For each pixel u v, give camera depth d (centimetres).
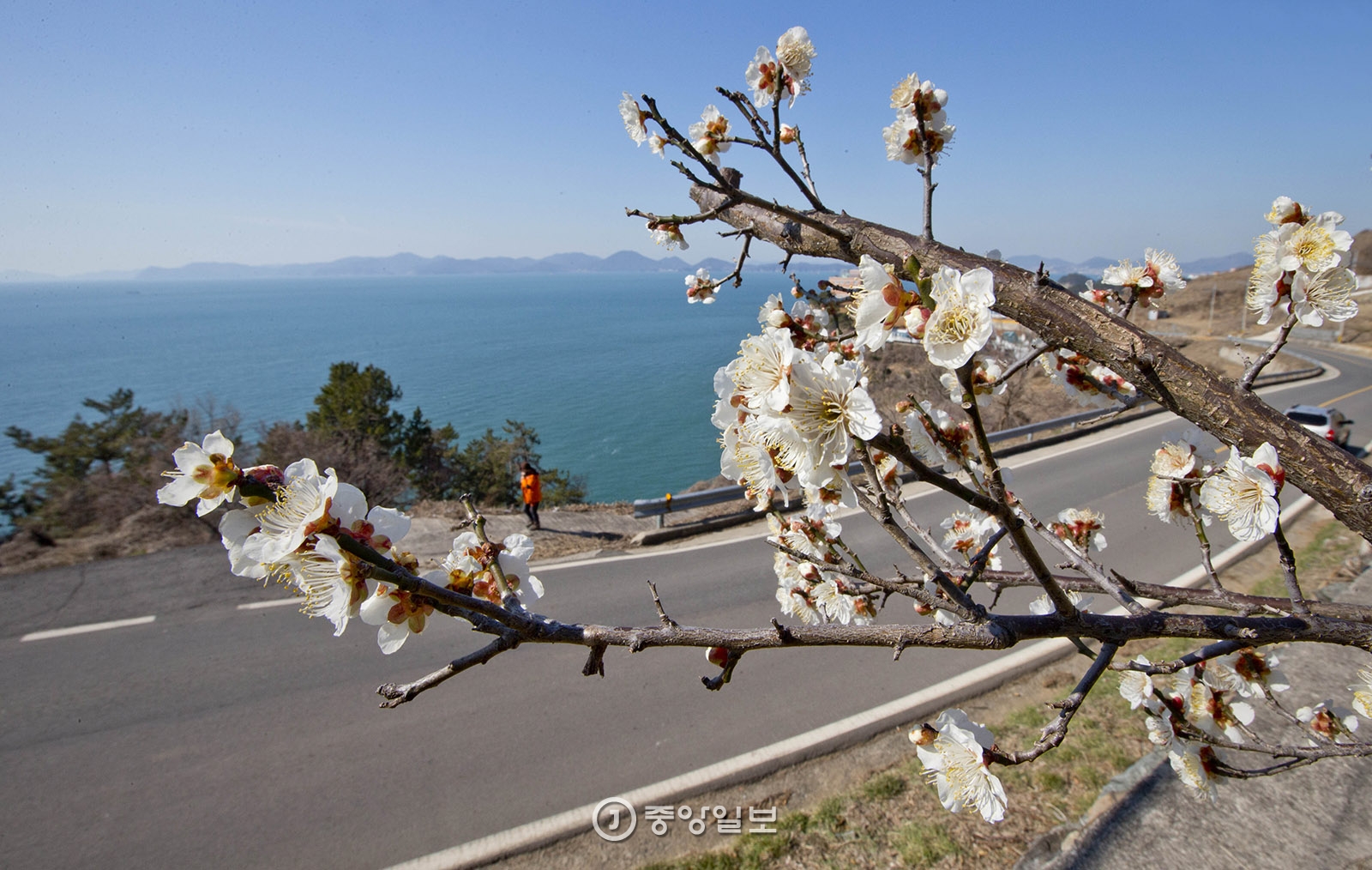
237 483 117
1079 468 1321
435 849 415
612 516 1094
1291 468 121
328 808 448
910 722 520
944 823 405
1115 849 344
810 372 103
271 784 470
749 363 109
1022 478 1271
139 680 597
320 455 1182
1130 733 466
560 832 425
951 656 614
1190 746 212
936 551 174
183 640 663
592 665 126
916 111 176
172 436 1118
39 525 962
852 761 482
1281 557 155
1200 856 334
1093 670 158
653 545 979
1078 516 260
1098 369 201
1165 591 170
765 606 741
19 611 721
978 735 161
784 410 101
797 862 394
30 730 530
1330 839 332
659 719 536
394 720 539
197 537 940
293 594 757
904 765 470
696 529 1031
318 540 114
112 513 983
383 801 453
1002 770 438
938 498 1087
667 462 4294
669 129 153
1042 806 405
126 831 431
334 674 607
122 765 490
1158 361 127
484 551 142
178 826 435
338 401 1905
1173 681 227
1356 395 2203
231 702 564
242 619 705
